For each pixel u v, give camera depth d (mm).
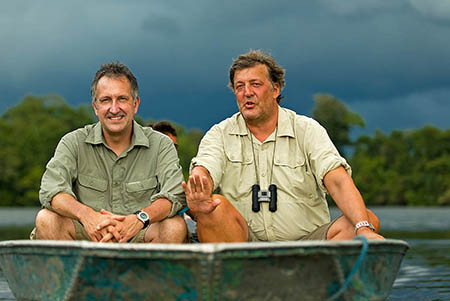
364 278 3029
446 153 68938
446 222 25359
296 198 4078
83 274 2803
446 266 7082
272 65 4074
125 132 4039
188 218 5203
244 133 4148
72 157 4039
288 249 2662
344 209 3707
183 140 48125
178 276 2654
